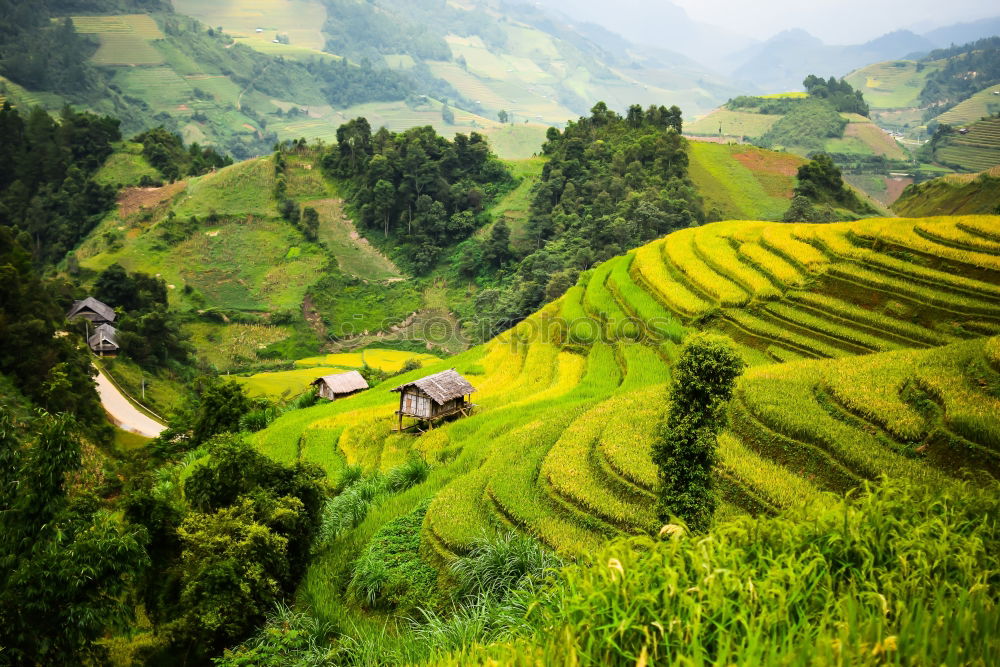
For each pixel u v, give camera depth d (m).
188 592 17.11
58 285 94.38
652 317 46.75
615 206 122.50
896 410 26.06
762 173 148.25
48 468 16.84
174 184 147.62
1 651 14.38
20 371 53.69
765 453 25.89
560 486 24.02
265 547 18.66
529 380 46.62
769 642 5.74
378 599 19.72
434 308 125.69
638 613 6.58
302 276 124.75
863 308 42.75
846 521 8.45
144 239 125.56
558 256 109.62
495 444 30.83
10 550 16.28
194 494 20.58
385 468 34.28
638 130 153.88
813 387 29.62
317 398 57.50
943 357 30.08
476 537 20.70
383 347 114.94
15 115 149.88
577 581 7.87
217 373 94.62
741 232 59.50
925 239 47.94
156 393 76.69
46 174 145.38
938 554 7.66
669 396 15.80
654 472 24.27
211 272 122.88
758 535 8.73
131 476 38.78
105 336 81.19
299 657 16.64
